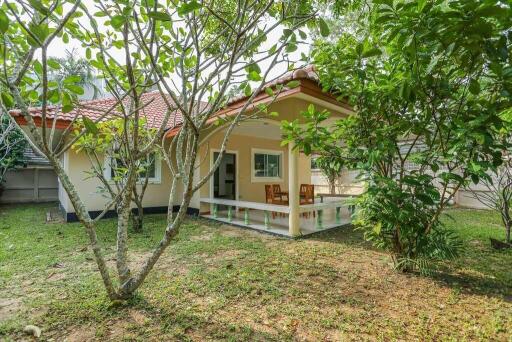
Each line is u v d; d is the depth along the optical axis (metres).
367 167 3.38
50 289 3.21
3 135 5.18
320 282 3.51
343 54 3.49
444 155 3.02
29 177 12.09
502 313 2.77
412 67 2.82
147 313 2.70
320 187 15.68
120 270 2.88
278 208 6.27
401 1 2.33
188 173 2.75
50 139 2.46
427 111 3.16
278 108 5.75
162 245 2.89
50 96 2.06
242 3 2.56
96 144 5.13
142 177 8.63
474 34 2.05
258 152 10.91
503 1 1.89
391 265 4.12
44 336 2.33
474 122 2.61
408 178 3.21
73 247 4.97
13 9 1.86
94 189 7.89
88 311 2.70
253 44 2.53
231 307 2.86
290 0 2.59
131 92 2.84
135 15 2.12
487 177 2.72
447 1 2.22
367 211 3.61
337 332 2.46
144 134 4.92
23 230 6.34
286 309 2.83
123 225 2.91
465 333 2.44
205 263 4.19
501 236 5.69
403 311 2.82
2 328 2.41
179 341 2.29
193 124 2.48
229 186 10.15
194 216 8.69
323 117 3.60
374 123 3.71
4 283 3.39
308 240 5.71
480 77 2.79
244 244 5.31
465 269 3.96
